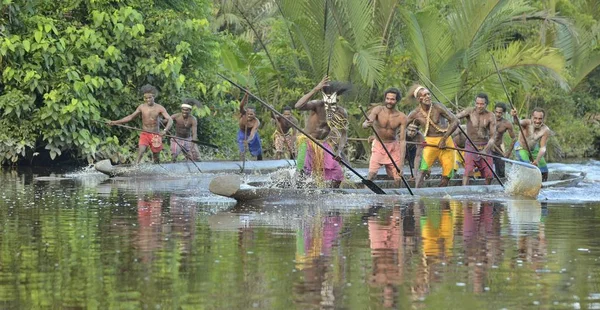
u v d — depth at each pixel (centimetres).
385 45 4062
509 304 1006
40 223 1603
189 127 3262
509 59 4034
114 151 3400
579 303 1012
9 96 3247
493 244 1396
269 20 4644
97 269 1177
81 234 1469
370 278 1134
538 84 4847
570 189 2484
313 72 4138
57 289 1069
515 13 4062
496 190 2361
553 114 5112
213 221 1647
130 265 1203
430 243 1400
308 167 2264
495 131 2598
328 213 1795
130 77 3475
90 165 3291
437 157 2502
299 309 983
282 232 1506
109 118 3500
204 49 3672
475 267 1205
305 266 1203
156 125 3111
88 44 3372
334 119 2266
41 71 3294
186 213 1780
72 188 2383
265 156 4216
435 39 3928
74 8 3431
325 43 4003
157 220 1658
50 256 1266
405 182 2239
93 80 3259
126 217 1702
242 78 4000
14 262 1221
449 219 1709
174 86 3503
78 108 3238
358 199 2084
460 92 4172
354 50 3941
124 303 1004
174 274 1149
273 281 1113
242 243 1384
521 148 2769
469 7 3878
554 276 1148
